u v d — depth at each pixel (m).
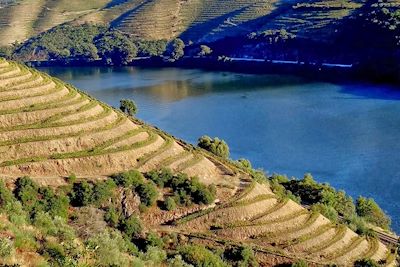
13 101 88.38
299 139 153.25
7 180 75.69
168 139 94.94
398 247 86.44
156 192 81.12
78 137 85.75
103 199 78.06
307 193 103.69
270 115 182.50
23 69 100.25
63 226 53.31
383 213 103.69
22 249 42.34
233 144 150.75
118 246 52.38
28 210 71.19
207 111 191.12
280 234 79.19
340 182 121.25
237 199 83.19
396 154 137.38
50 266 40.66
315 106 193.00
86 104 93.69
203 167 89.75
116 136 89.19
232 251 74.38
